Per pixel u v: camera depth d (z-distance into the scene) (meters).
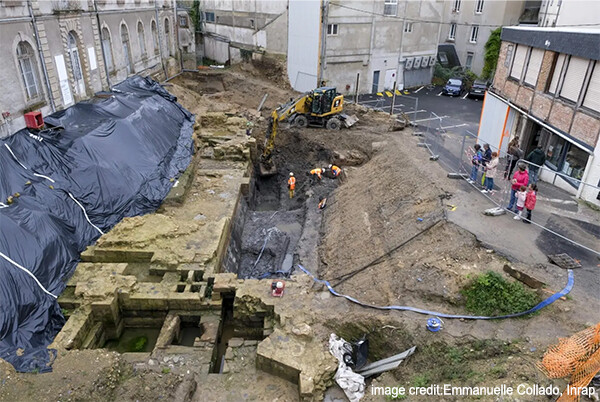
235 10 40.56
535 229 13.73
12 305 11.10
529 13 40.75
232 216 17.73
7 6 16.67
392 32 37.72
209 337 12.41
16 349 10.64
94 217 15.38
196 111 29.77
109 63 26.34
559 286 11.20
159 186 17.98
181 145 22.42
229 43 42.31
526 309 10.85
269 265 17.08
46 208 13.72
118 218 15.97
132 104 21.80
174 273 14.01
